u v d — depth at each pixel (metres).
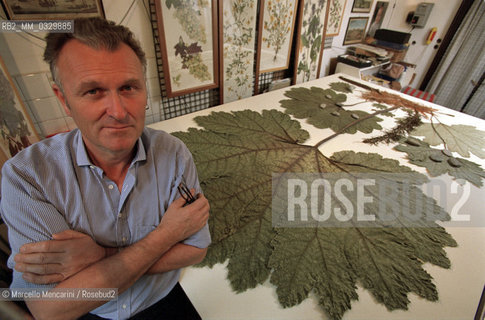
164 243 0.61
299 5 1.86
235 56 1.71
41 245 0.52
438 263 0.79
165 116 1.64
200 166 1.09
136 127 0.55
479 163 1.28
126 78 0.49
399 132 1.48
